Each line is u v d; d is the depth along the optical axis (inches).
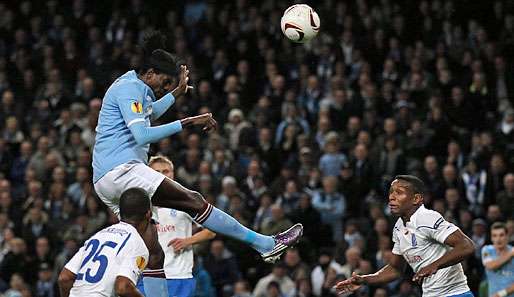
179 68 860.6
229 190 1640.0
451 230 879.7
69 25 2249.0
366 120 1838.1
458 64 2033.7
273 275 1501.0
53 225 1675.7
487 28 2151.8
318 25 879.1
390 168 1713.8
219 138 1786.4
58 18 2261.3
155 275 861.8
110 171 798.5
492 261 1238.3
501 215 1596.9
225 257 1556.3
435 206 1588.3
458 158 1747.0
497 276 1237.7
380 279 941.2
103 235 784.3
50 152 1819.6
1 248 1640.0
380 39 2063.2
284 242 846.5
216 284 1525.6
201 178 1663.4
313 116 1920.5
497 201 1622.8
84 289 770.8
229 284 1528.1
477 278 1489.9
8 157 1857.8
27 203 1705.2
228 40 2124.8
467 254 868.6
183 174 1715.1
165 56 827.4
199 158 1759.4
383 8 2167.8
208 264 1537.9
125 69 2086.6
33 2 2322.8
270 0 2213.3
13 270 1582.2
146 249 784.3
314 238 1610.5
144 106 808.9
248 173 1737.2
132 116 791.1
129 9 2276.1
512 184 1622.8
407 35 2113.7
